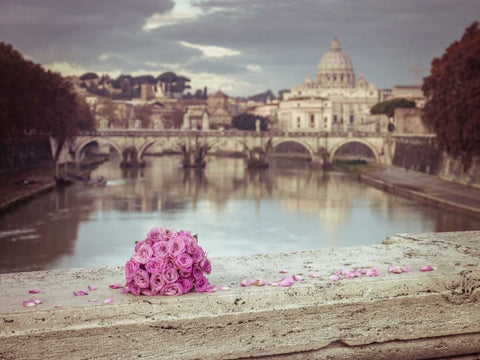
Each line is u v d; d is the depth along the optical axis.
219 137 177.88
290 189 112.94
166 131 176.88
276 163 198.75
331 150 175.00
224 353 5.95
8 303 5.86
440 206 83.88
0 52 96.81
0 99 88.69
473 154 93.31
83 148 173.50
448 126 92.69
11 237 61.03
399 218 74.56
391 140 161.25
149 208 85.94
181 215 79.81
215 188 115.06
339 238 63.38
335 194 103.44
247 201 95.31
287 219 76.25
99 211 81.56
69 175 126.50
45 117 114.44
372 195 101.06
